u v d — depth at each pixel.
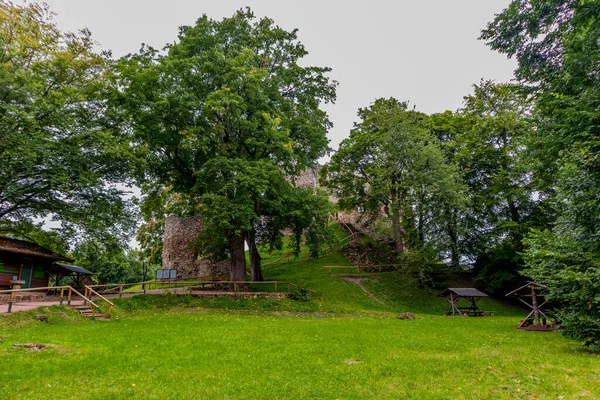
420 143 33.06
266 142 26.28
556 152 15.07
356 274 34.81
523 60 18.14
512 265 32.09
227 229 26.89
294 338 13.66
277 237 33.03
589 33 13.68
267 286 29.88
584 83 14.28
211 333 14.20
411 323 19.89
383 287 32.31
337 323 18.91
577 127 12.41
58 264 27.66
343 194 39.62
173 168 27.34
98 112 24.66
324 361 10.08
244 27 28.73
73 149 21.28
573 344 13.29
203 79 25.86
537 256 14.03
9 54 20.12
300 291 26.45
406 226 38.53
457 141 35.38
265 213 28.44
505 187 31.25
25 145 18.95
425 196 33.03
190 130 23.00
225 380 8.19
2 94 19.53
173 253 38.00
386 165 34.81
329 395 7.28
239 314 22.08
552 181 17.33
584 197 11.78
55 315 16.19
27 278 24.45
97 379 8.13
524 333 16.41
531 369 9.18
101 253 30.17
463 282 34.62
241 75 24.36
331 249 43.19
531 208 31.67
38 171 20.81
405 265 32.88
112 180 25.36
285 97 30.55
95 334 13.22
